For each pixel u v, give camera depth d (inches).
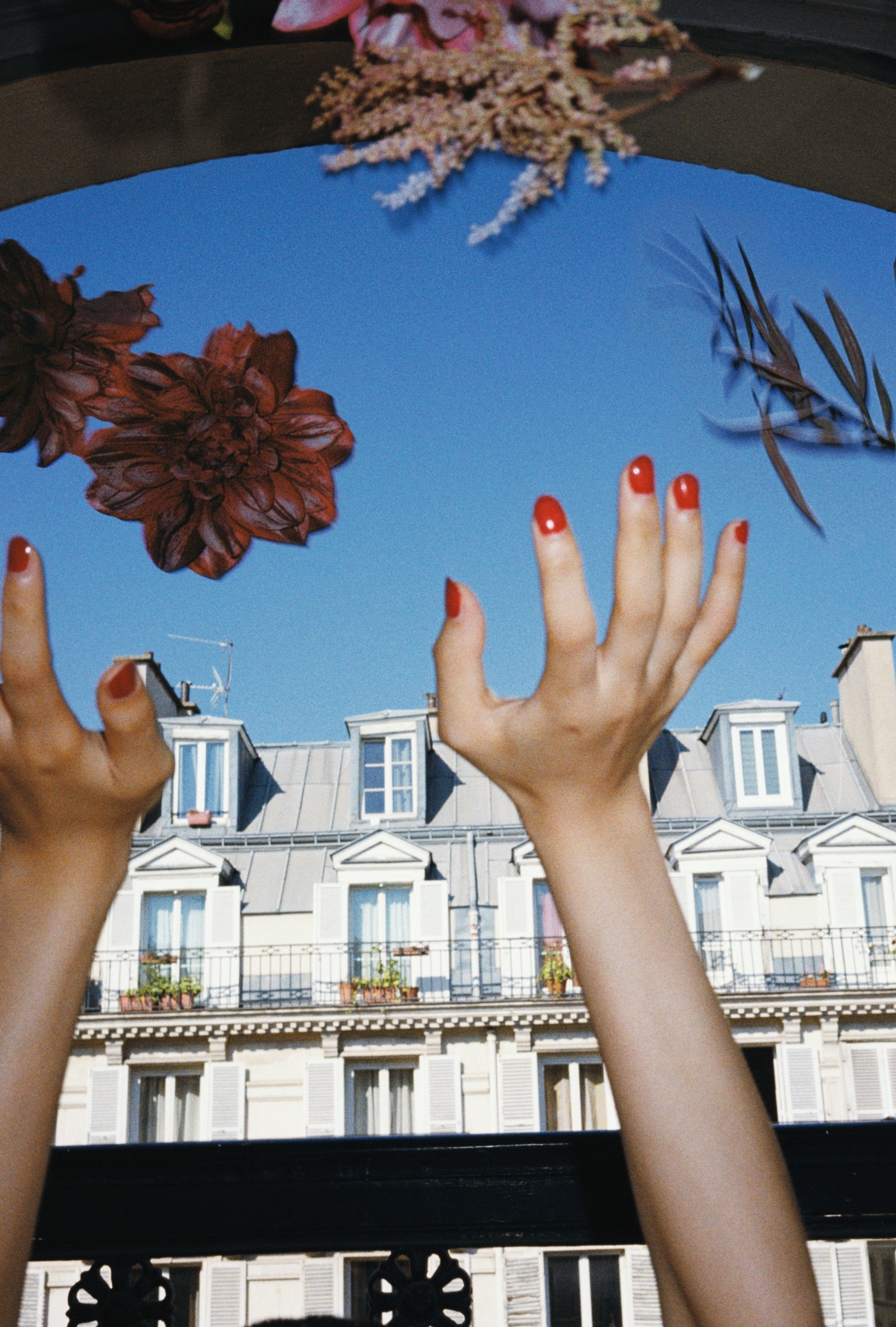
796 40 44.3
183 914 686.5
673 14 43.9
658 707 23.1
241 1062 636.1
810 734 809.5
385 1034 638.5
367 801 746.2
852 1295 510.6
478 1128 617.0
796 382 40.8
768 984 658.2
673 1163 21.7
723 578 24.6
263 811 763.4
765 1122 22.1
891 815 735.7
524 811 23.6
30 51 44.1
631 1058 22.3
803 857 695.7
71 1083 634.8
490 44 28.3
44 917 22.8
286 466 44.8
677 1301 22.5
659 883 23.4
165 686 790.5
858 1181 42.9
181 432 45.3
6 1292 21.7
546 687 22.3
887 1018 636.1
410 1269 43.4
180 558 45.9
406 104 27.6
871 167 51.3
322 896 676.7
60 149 48.8
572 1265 546.6
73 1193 43.1
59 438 45.2
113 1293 42.7
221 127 48.3
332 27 42.8
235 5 43.3
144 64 44.7
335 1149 43.6
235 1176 43.3
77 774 22.1
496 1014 629.9
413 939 672.4
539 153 27.7
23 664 21.6
